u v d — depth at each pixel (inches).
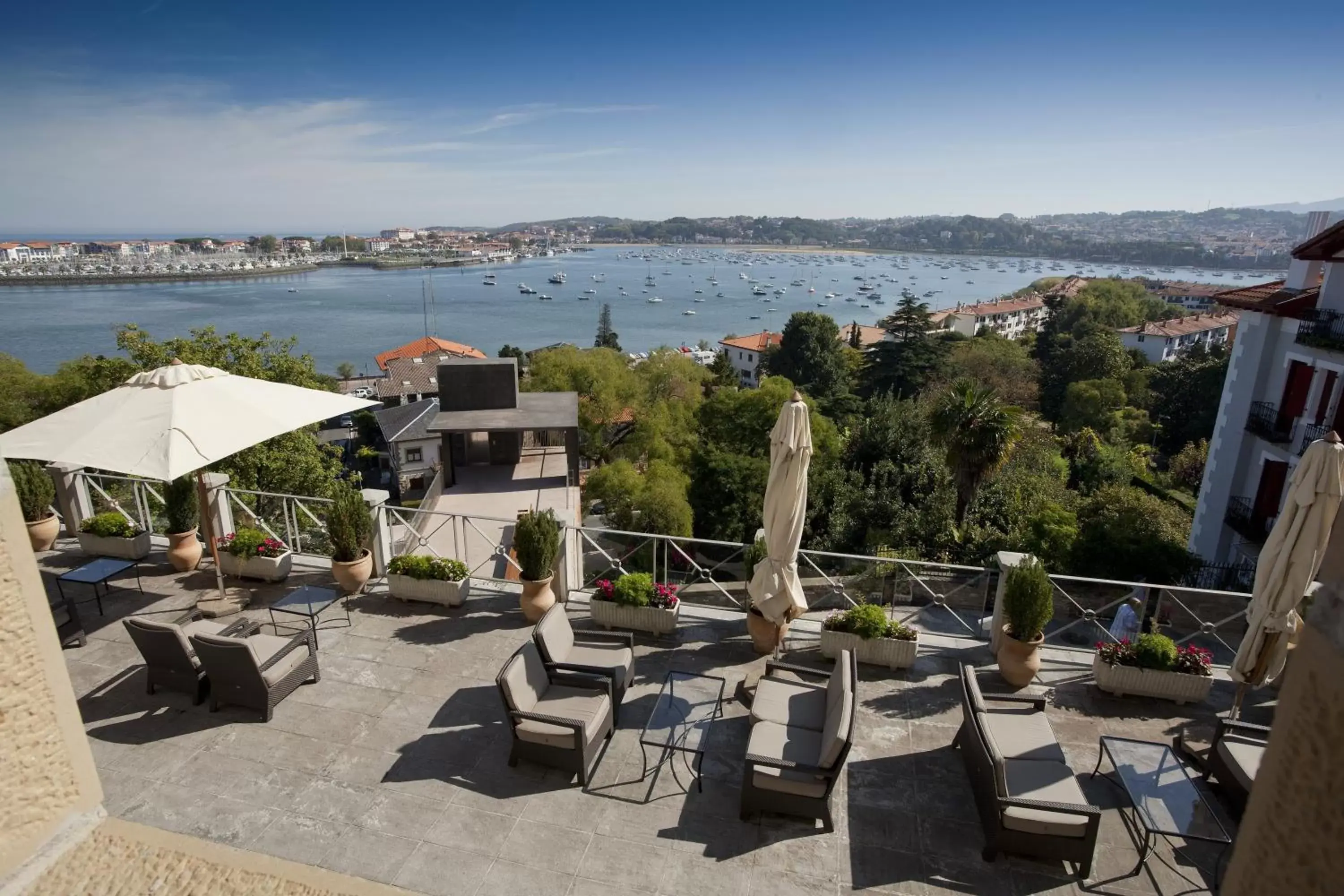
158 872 144.9
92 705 255.6
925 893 187.2
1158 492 1280.8
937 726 255.3
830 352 2423.7
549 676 245.1
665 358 1786.4
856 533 1134.4
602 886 187.5
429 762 231.6
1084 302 3048.7
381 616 323.0
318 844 198.5
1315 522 217.0
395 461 1989.4
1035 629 269.1
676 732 218.7
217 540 354.0
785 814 211.8
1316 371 689.0
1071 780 199.6
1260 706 272.4
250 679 245.0
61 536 401.7
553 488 717.9
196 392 294.0
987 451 950.4
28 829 131.3
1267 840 69.4
